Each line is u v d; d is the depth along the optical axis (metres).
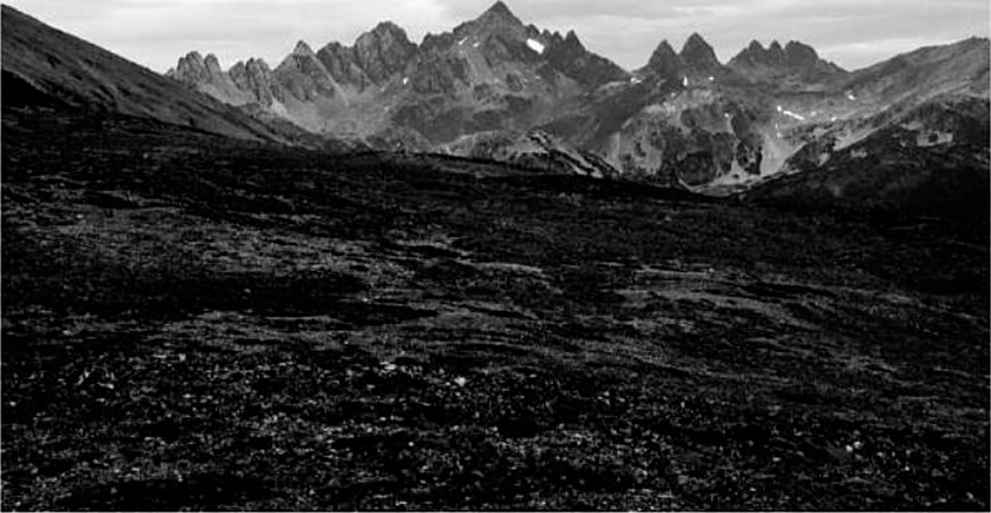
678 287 80.81
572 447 35.03
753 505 31.52
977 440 44.69
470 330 54.41
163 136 139.25
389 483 29.80
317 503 28.11
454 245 90.12
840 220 139.25
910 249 121.75
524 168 163.75
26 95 157.62
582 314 65.56
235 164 118.94
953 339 78.75
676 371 50.97
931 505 34.09
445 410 37.31
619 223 114.56
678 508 30.31
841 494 33.97
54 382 36.41
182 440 32.38
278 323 50.22
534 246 94.19
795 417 43.59
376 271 71.12
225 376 39.19
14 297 48.41
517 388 41.34
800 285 90.19
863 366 62.16
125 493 27.72
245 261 67.31
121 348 41.41
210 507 27.31
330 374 40.72
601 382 45.22
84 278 54.91
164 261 62.97
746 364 57.00
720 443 38.06
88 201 79.19
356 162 139.75
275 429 33.97
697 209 133.12
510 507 28.83
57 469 29.27
